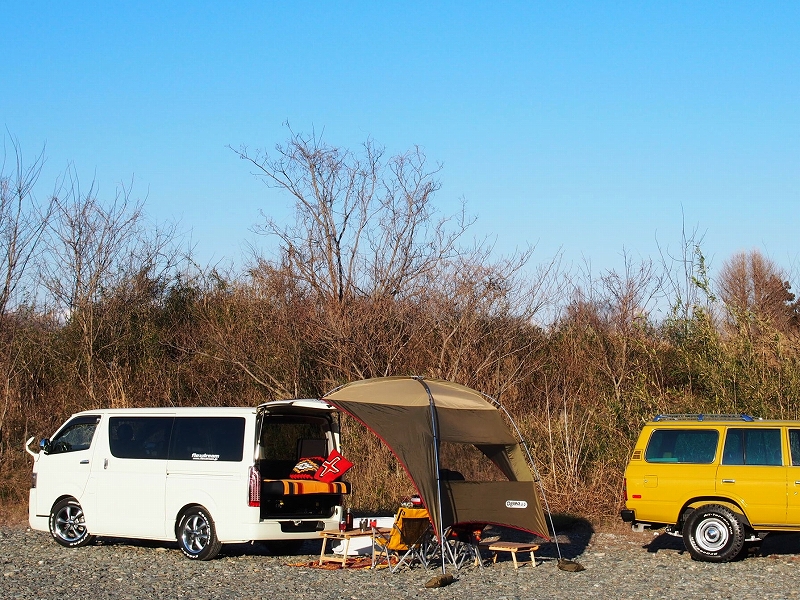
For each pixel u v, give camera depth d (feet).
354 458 60.70
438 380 42.50
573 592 33.42
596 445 56.65
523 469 41.06
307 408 41.78
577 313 72.43
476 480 39.73
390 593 33.27
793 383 54.39
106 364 77.92
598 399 62.64
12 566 38.83
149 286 85.92
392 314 72.49
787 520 38.68
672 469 40.81
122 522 42.37
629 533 49.16
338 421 43.91
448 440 38.70
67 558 40.91
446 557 39.50
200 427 41.22
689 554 42.37
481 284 71.10
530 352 69.41
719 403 56.44
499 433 40.96
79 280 84.69
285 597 32.48
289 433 42.52
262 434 40.81
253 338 75.05
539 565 39.63
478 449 40.42
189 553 40.42
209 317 80.64
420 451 37.78
